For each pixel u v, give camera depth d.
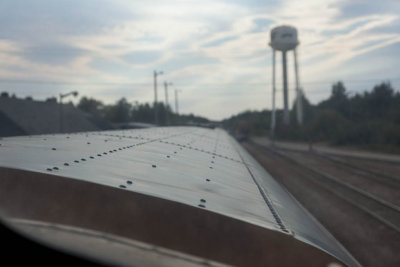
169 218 4.53
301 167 33.78
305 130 81.75
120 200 4.55
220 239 4.52
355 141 60.97
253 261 4.50
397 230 13.07
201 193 5.70
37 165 5.20
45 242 3.23
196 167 8.08
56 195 4.42
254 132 117.50
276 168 33.06
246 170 10.89
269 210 6.18
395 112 68.12
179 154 9.65
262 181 9.93
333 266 4.05
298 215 7.48
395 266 10.70
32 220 3.74
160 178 6.03
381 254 11.54
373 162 36.81
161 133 17.66
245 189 7.41
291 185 24.67
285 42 84.44
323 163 36.78
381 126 60.31
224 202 5.58
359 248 12.27
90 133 12.98
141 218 4.45
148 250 3.35
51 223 3.56
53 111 45.00
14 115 38.00
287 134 85.31
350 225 14.76
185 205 4.67
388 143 54.41
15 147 6.96
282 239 4.72
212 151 12.93
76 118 47.50
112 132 14.66
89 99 105.44
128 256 3.14
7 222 3.42
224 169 9.19
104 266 3.08
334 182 25.02
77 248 3.13
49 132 40.00
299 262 4.71
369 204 18.06
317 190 22.44
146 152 8.74
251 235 4.62
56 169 5.12
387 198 19.34
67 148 7.62
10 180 4.57
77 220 4.16
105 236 3.42
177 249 4.35
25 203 4.19
